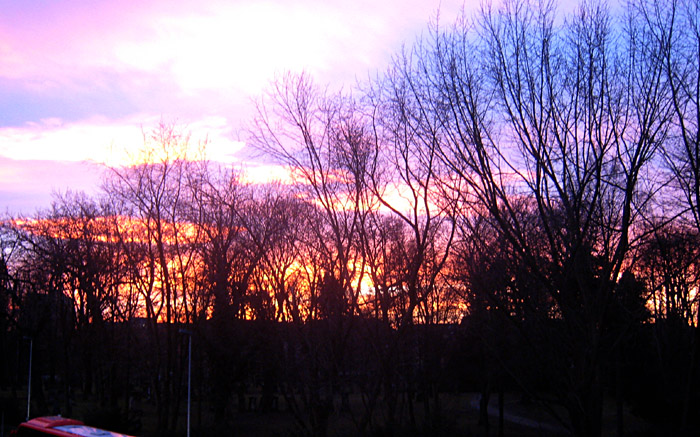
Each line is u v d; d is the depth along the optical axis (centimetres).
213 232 4091
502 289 2439
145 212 4028
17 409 4062
